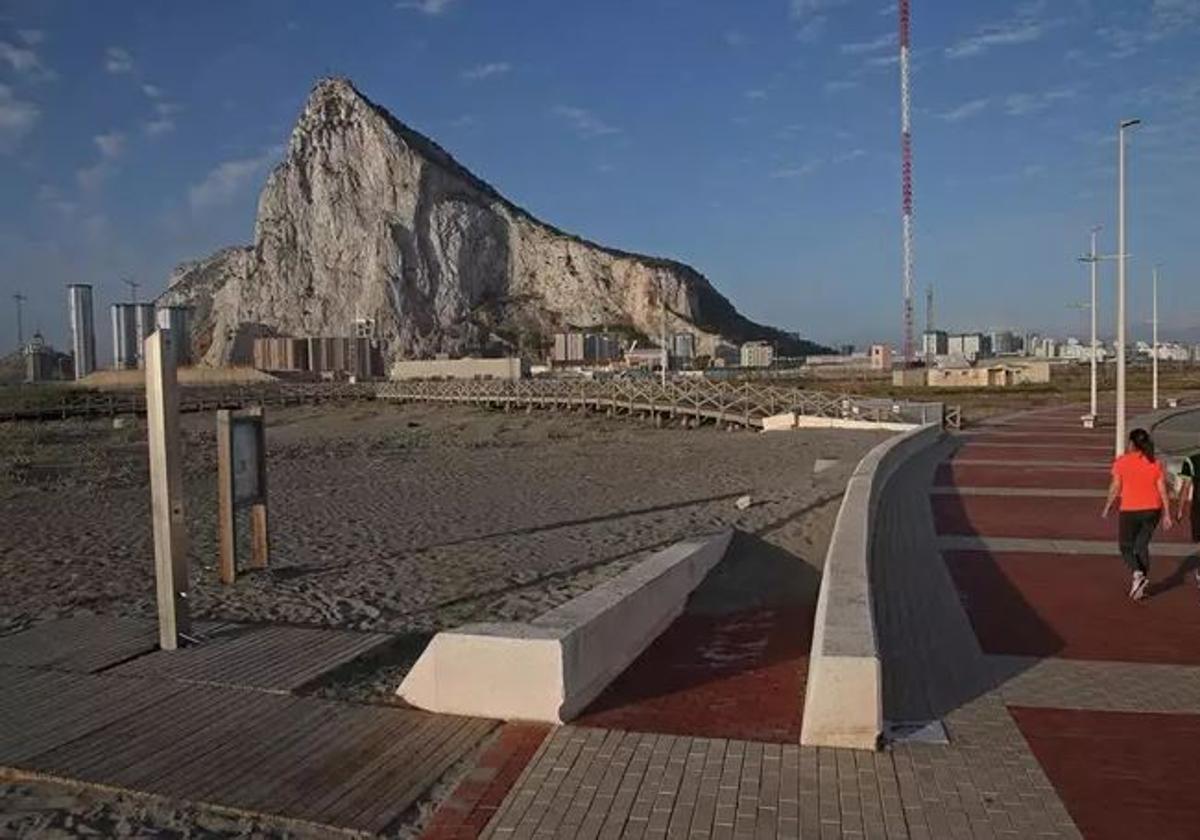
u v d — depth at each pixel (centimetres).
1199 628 745
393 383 8631
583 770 469
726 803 430
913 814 419
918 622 770
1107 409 4872
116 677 636
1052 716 545
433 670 562
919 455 2344
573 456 2880
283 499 1809
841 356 18950
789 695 588
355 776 471
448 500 1766
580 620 585
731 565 999
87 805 447
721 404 4588
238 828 423
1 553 1236
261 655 688
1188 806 427
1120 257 2206
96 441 3828
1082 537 1176
